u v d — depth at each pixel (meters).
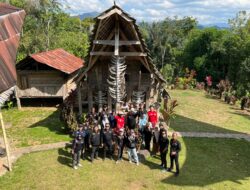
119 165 13.76
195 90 38.97
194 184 12.38
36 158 14.16
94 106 20.42
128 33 16.52
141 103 18.48
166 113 20.00
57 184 11.92
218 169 13.93
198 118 23.06
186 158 14.90
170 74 58.31
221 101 31.44
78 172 12.92
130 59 19.61
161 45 79.94
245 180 13.04
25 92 23.69
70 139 16.91
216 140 17.77
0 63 12.35
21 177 12.33
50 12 40.38
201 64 58.44
